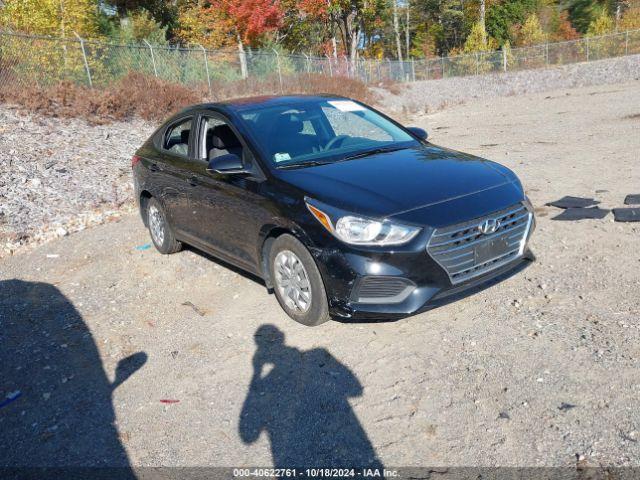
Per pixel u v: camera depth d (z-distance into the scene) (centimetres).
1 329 494
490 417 315
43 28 1748
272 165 454
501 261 415
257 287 530
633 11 5084
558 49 3838
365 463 293
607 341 377
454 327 417
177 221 584
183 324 477
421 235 371
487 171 443
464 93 3158
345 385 362
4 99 1241
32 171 926
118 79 1570
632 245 539
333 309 401
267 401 356
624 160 923
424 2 6025
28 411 374
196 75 1909
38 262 654
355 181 416
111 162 1033
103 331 478
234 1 2617
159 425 346
